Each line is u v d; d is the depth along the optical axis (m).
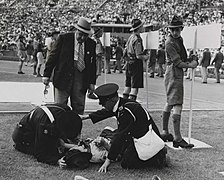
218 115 11.18
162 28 41.09
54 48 7.21
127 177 5.60
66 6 66.06
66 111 6.24
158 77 25.97
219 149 7.43
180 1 57.75
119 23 44.53
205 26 7.24
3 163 5.99
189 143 7.54
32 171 5.68
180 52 7.34
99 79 21.78
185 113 11.34
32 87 15.44
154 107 11.99
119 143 5.73
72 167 5.89
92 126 8.75
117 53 28.34
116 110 5.91
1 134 7.74
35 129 6.23
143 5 59.84
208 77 28.27
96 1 65.31
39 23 61.28
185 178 5.69
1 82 17.03
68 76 7.20
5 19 62.91
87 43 7.32
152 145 5.87
